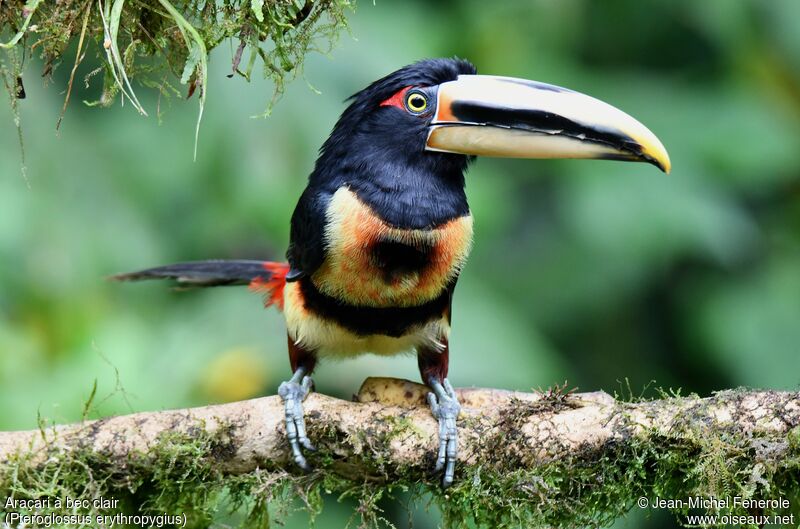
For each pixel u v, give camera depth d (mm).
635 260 12586
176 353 10711
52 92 11164
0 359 9992
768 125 12984
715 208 12570
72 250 10680
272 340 10914
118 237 11000
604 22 13695
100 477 7109
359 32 11609
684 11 13359
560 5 12594
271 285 9398
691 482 7043
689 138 12891
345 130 8047
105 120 11438
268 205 10938
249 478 7312
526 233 13094
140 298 11117
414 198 7742
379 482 7398
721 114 13047
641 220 12344
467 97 7867
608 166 12609
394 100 7934
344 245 7656
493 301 11773
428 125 7867
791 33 13203
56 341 10352
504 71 12398
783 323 12773
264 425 7305
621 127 7809
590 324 13508
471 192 11859
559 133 7844
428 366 8258
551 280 12867
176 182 11219
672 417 6992
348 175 7859
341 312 7965
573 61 13359
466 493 7230
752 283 13180
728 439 6891
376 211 7688
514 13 12562
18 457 6992
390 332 8094
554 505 7102
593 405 7168
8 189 10617
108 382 10023
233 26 6867
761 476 6832
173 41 7156
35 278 10469
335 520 11047
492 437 7207
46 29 6773
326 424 7316
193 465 7160
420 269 7742
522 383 11227
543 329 12992
